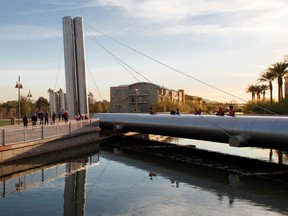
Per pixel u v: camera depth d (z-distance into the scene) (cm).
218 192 1426
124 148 3003
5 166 1878
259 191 1434
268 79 5094
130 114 3481
